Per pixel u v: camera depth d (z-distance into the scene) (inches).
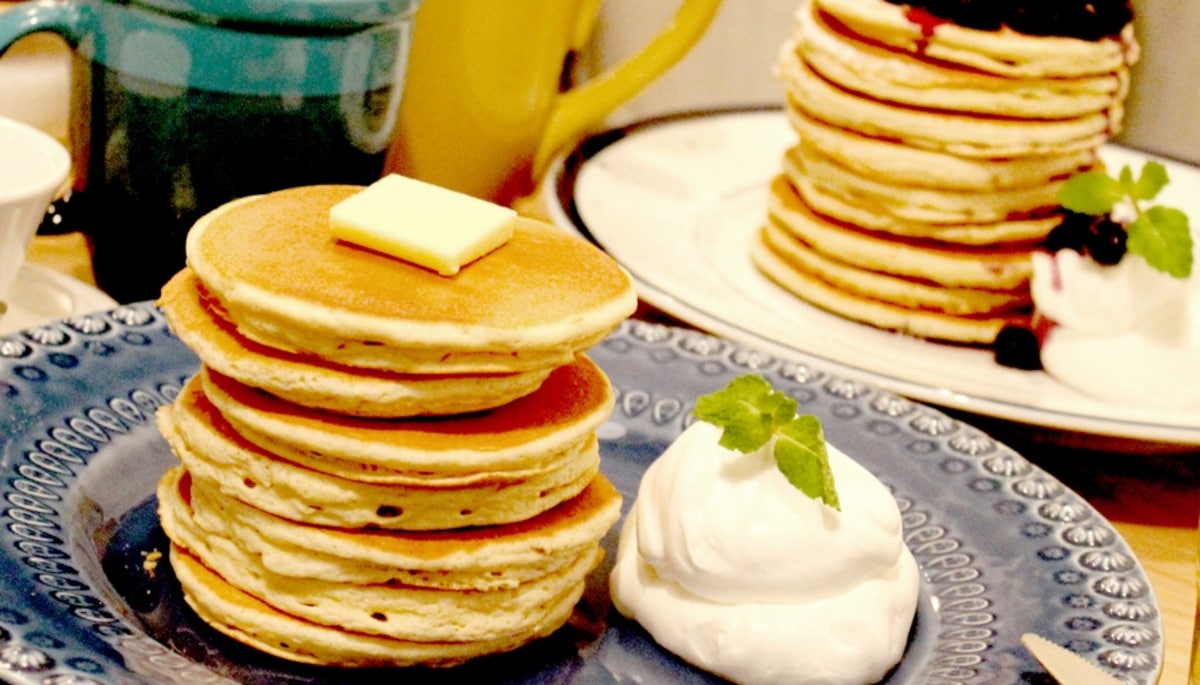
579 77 37.6
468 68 27.1
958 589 20.9
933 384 24.0
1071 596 20.3
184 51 22.1
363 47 22.9
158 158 22.7
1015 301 26.3
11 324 23.0
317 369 18.7
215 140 22.5
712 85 39.5
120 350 21.9
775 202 27.6
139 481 20.8
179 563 19.6
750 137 34.0
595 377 20.4
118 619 18.8
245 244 19.4
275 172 22.9
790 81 27.0
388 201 19.9
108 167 23.1
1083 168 26.5
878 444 22.8
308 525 19.0
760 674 19.9
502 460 18.9
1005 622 20.1
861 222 26.3
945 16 25.5
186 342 19.2
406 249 19.3
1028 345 25.8
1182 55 34.0
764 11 38.1
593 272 20.1
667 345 24.0
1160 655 19.4
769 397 20.5
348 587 19.1
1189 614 21.9
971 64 25.3
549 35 27.9
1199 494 24.7
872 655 19.8
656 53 29.4
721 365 23.9
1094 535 21.3
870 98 25.9
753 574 19.9
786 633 19.8
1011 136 25.4
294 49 22.3
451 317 18.6
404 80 24.0
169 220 23.1
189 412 19.5
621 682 19.8
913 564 20.8
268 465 18.9
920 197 25.8
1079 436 24.0
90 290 23.8
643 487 21.0
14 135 22.9
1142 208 26.7
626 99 29.7
